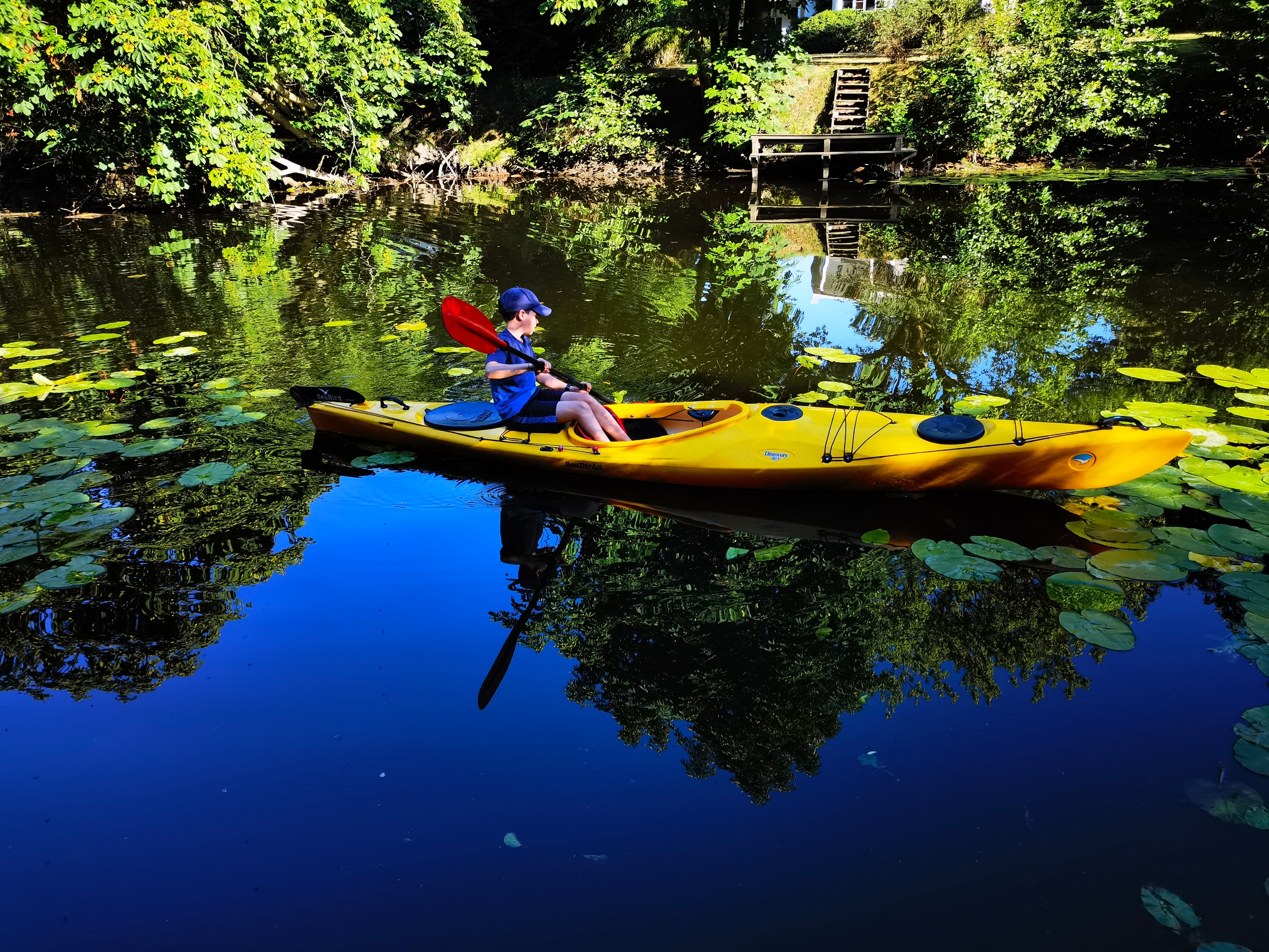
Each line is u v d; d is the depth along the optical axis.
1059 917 1.85
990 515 3.69
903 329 6.53
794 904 1.91
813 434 4.05
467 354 6.06
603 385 5.41
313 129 14.58
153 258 9.70
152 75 10.96
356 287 8.15
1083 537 3.43
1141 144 14.99
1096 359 5.67
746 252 9.71
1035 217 11.25
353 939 1.85
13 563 3.42
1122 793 2.18
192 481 4.07
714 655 2.80
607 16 18.19
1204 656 2.70
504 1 19.11
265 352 6.16
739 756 2.36
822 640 2.87
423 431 4.39
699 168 16.94
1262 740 2.31
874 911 1.89
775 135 15.24
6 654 2.87
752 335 6.43
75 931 1.88
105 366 5.90
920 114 15.65
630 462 4.07
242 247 10.27
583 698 2.62
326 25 13.77
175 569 3.37
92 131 11.67
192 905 1.94
